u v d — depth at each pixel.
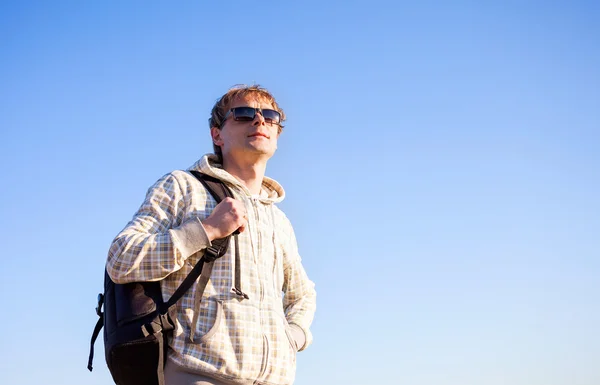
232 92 4.11
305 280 4.28
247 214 3.77
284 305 4.31
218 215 3.48
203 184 3.75
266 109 4.02
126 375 3.37
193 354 3.33
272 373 3.50
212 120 4.17
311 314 4.27
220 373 3.33
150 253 3.33
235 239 3.59
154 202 3.61
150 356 3.30
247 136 3.95
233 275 3.52
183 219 3.61
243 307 3.49
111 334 3.31
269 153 4.00
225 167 4.03
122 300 3.36
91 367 3.61
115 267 3.35
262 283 3.64
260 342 3.48
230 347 3.39
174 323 3.34
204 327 3.39
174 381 3.34
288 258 4.12
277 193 4.23
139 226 3.50
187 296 3.44
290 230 4.23
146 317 3.30
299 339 4.10
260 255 3.72
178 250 3.34
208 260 3.46
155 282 3.44
